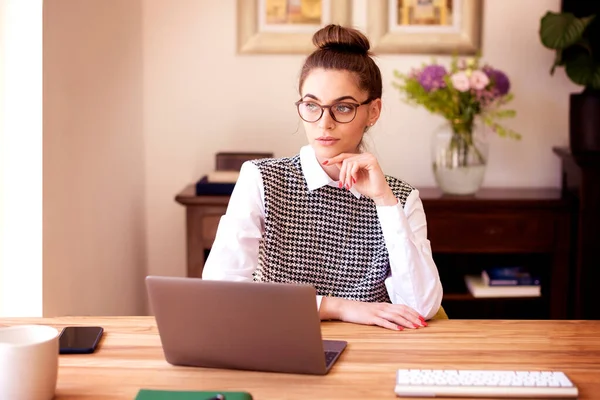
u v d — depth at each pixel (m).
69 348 1.67
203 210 3.49
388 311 1.89
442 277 3.94
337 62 1.94
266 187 2.09
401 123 3.86
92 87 3.04
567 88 3.86
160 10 3.81
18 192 2.56
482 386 1.44
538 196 3.58
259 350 1.54
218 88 3.85
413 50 3.81
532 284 3.60
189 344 1.57
